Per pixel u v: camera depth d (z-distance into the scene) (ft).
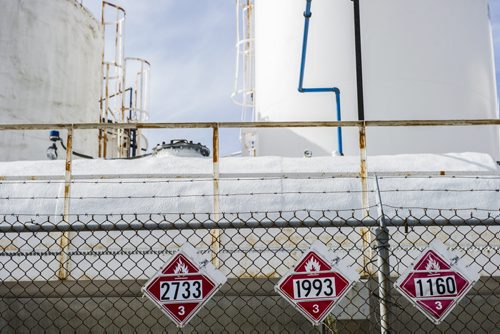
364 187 18.86
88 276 18.39
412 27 32.86
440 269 10.35
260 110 36.94
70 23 41.75
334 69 33.32
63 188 20.26
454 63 32.94
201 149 27.66
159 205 19.97
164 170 20.79
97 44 45.93
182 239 19.47
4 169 21.08
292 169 20.61
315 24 34.40
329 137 32.24
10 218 19.75
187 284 10.52
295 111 33.71
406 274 10.38
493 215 19.63
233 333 19.79
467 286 10.27
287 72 34.83
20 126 18.84
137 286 19.21
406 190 20.02
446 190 19.93
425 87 32.09
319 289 10.42
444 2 33.63
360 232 19.15
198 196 20.10
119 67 46.83
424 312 10.23
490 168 20.56
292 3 35.91
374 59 32.48
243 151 32.96
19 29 38.06
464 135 31.68
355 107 32.58
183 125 19.61
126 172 20.79
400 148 31.09
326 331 18.06
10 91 36.88
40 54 38.81
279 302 19.76
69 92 40.73
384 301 11.05
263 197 20.04
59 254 18.89
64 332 20.31
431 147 31.07
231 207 19.85
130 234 19.49
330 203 19.90
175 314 10.41
